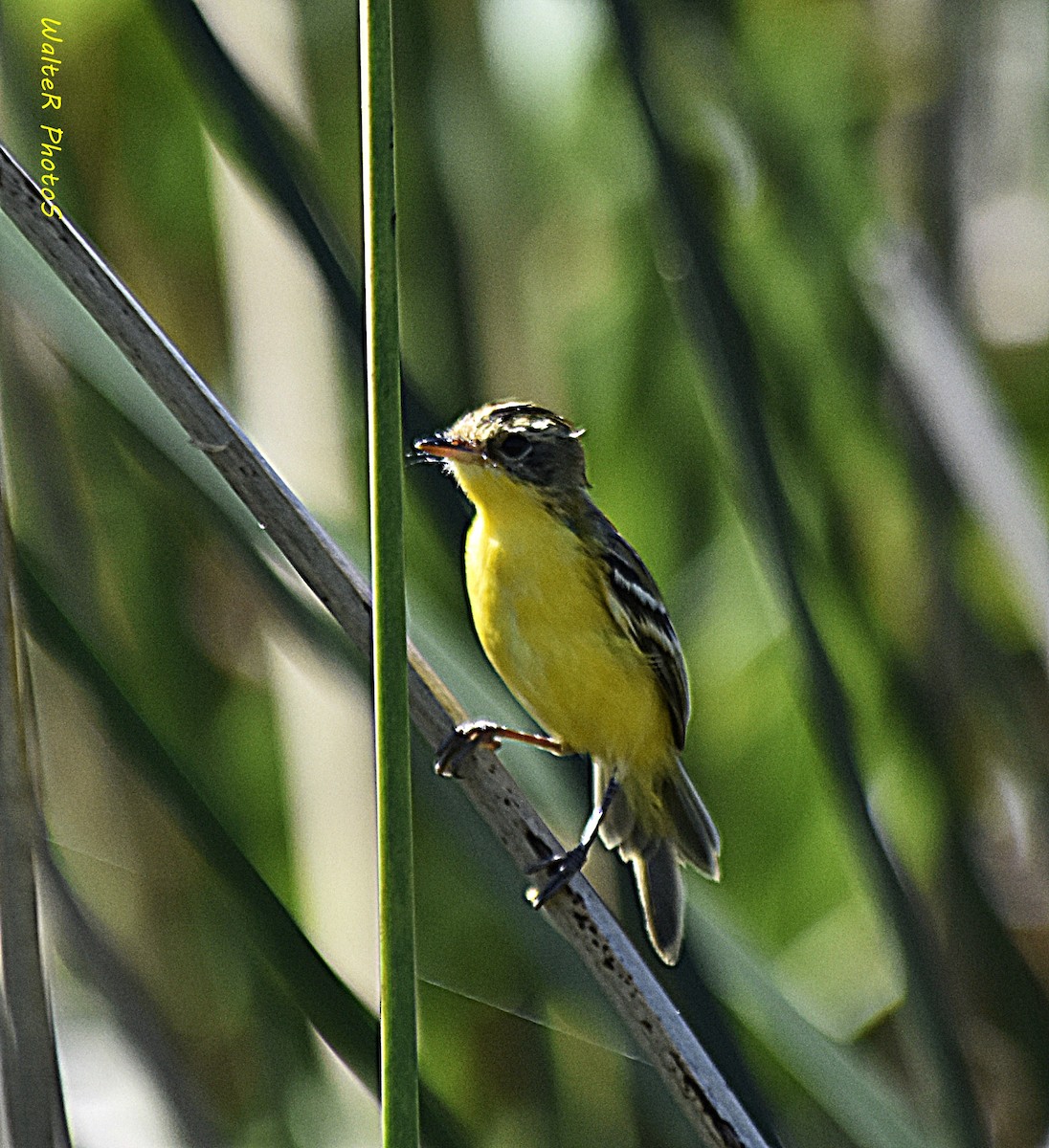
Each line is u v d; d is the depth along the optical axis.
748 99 12.70
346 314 9.70
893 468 12.67
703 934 9.38
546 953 9.82
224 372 13.52
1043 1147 10.72
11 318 11.52
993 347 17.34
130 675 11.92
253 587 11.32
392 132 5.65
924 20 15.52
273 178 9.49
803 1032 9.30
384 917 5.76
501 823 7.96
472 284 13.15
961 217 15.22
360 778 11.34
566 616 10.30
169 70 13.30
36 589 8.22
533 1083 12.33
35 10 12.91
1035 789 12.50
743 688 14.33
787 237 12.40
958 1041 9.69
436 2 13.40
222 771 12.90
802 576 10.17
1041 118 16.72
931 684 12.91
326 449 10.77
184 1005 12.09
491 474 10.34
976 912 11.54
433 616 9.20
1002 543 11.73
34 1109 7.11
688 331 10.59
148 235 13.53
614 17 10.72
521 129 14.08
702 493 14.27
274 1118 11.18
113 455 12.02
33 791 7.29
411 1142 5.72
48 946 9.49
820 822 14.16
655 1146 11.62
